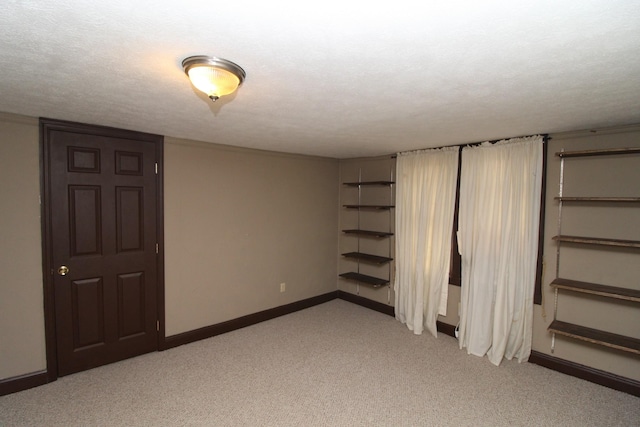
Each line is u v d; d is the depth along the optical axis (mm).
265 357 3281
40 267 2709
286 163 4449
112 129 2984
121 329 3152
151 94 1995
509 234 3195
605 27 1169
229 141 3598
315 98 2031
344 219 5125
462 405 2547
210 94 1594
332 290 5172
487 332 3316
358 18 1127
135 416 2367
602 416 2426
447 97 1993
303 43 1317
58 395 2598
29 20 1151
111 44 1346
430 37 1258
